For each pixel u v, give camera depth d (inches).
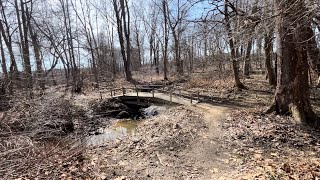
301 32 298.0
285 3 227.3
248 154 264.8
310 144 279.7
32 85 398.3
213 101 609.3
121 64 2030.0
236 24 294.8
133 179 224.2
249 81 815.7
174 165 253.6
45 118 344.5
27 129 297.1
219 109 515.5
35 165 219.9
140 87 903.1
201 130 372.2
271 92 634.8
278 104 386.3
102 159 275.6
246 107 507.8
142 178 226.2
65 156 268.5
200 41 371.6
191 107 557.6
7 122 278.1
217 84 820.6
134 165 257.1
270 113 393.4
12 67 502.3
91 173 232.4
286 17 234.7
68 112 474.9
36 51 607.5
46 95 408.2
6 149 211.2
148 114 619.2
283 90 376.8
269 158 248.8
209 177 221.6
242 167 233.5
